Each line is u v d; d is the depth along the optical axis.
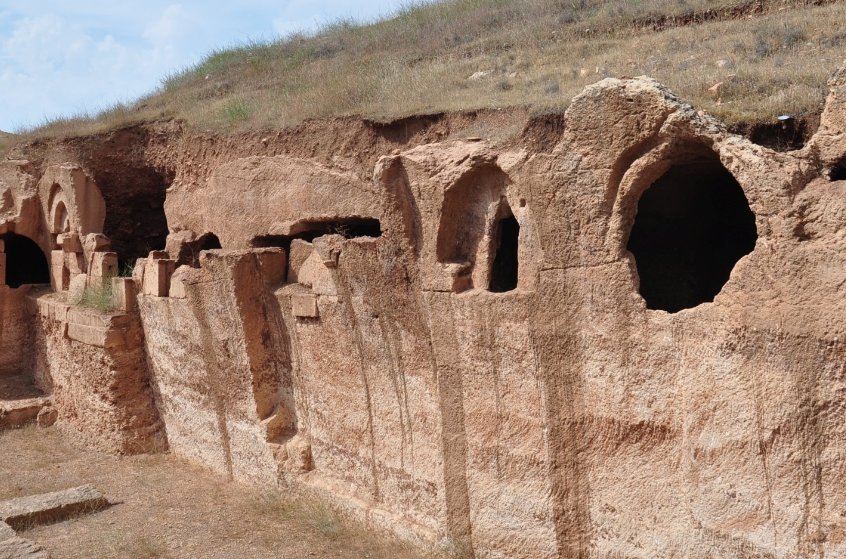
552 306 6.30
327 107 10.70
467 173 6.90
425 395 7.45
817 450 4.93
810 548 4.99
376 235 9.70
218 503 9.25
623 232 5.91
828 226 4.83
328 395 8.62
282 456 9.14
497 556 6.89
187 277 10.12
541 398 6.45
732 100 6.86
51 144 14.82
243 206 10.67
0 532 8.23
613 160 5.82
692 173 6.43
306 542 8.02
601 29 12.66
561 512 6.40
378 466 8.06
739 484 5.30
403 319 7.51
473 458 7.02
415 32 16.47
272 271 9.55
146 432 11.40
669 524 5.73
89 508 9.23
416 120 9.22
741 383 5.25
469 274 7.11
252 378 9.40
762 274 5.10
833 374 4.82
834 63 7.44
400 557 7.43
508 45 13.35
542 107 7.46
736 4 11.71
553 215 6.20
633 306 5.86
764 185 5.04
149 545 8.16
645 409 5.84
